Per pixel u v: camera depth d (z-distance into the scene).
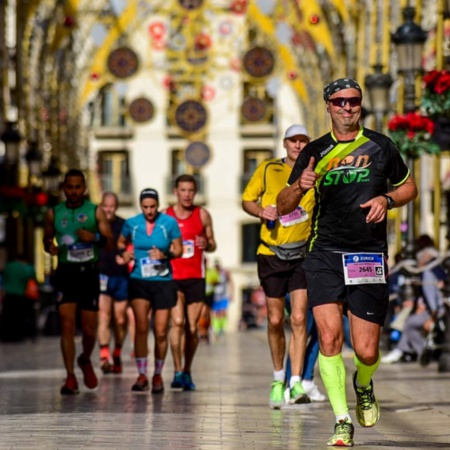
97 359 48.53
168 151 151.25
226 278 92.12
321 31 87.44
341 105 19.91
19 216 75.44
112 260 40.31
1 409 26.72
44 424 23.41
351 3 80.06
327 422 24.17
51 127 95.38
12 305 68.00
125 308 40.47
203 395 31.19
